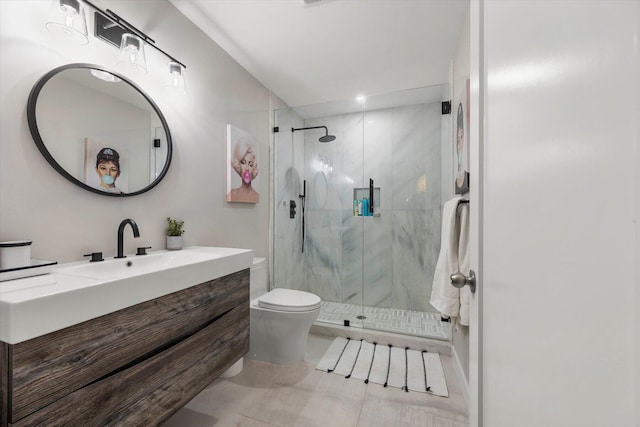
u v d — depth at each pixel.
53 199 1.14
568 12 0.35
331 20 1.85
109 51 1.35
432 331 2.41
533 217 0.44
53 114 1.13
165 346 1.14
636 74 0.25
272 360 2.02
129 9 1.44
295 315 1.90
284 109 3.01
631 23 0.26
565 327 0.35
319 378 1.83
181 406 1.17
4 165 1.00
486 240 0.68
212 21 1.86
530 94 0.46
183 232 1.72
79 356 0.81
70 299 0.77
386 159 3.04
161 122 1.61
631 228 0.25
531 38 0.45
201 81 1.94
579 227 0.33
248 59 2.30
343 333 2.48
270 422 1.43
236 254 1.54
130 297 0.94
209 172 2.00
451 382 1.80
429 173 2.87
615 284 0.27
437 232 2.82
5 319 0.66
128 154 1.42
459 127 1.90
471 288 0.79
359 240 3.15
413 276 2.95
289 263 3.12
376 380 1.80
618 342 0.27
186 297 1.20
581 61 0.33
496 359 0.60
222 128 2.15
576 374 0.33
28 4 1.07
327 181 3.26
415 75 2.57
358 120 3.13
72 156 1.19
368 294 3.10
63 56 1.17
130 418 0.95
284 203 3.04
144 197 1.52
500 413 0.57
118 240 1.33
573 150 0.34
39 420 0.72
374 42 2.08
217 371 1.39
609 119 0.28
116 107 1.37
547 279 0.40
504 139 0.57
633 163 0.25
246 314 1.65
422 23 1.87
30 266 0.96
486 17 0.68
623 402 0.26
